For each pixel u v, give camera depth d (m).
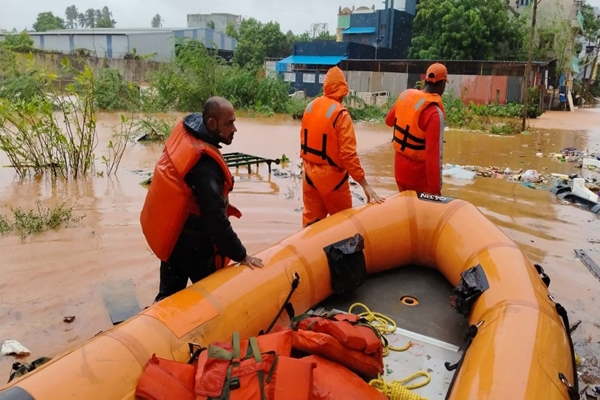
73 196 7.97
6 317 4.29
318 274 3.53
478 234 3.75
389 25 39.19
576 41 38.72
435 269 4.19
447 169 10.39
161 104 22.20
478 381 2.37
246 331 2.92
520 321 2.72
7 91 16.56
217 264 3.32
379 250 4.00
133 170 10.01
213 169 2.91
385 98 27.44
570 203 7.96
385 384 2.65
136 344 2.41
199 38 51.84
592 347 3.93
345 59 33.69
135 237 6.15
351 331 2.60
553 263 5.50
